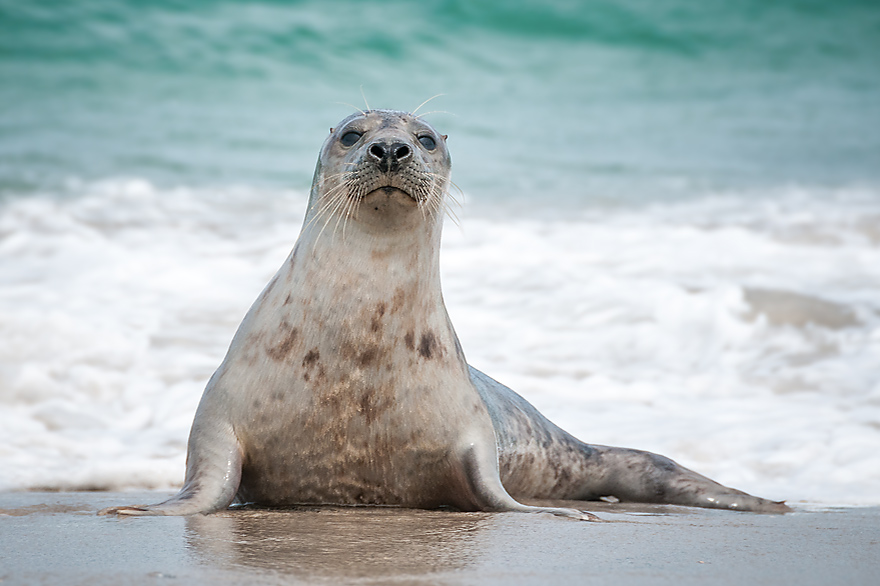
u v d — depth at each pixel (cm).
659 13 11500
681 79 10581
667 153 7556
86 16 9325
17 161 6206
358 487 1766
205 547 1267
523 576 1132
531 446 2134
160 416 2797
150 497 1967
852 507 1997
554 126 8350
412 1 10831
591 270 4328
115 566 1148
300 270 1783
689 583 1122
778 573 1193
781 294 3925
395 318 1738
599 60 10919
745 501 1997
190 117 7731
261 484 1761
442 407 1759
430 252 1803
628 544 1370
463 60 10275
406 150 1683
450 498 1792
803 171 7038
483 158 7031
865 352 3466
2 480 2105
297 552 1242
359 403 1720
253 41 9581
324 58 9506
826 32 12100
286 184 5997
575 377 3212
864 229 5122
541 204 5684
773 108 9525
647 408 2962
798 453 2539
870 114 9312
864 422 2795
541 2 11150
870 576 1190
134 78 8606
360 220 1725
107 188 5716
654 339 3575
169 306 3812
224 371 1766
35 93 8062
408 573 1129
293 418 1711
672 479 2102
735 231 5062
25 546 1273
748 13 12131
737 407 2975
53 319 3450
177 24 9538
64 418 2758
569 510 1647
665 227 5153
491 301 3938
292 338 1731
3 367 3045
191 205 5425
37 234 4766
